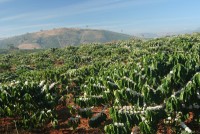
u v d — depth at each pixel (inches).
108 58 1353.3
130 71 383.9
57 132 458.9
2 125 484.1
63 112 538.9
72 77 703.7
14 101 443.5
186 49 951.6
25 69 1423.5
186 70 350.6
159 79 371.9
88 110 418.9
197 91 344.2
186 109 345.7
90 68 724.0
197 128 383.9
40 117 431.5
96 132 442.0
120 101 368.2
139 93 358.0
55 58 1859.0
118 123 328.8
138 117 331.6
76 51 2047.2
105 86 406.0
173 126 351.6
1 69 1620.3
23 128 457.1
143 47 1571.1
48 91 491.8
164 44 1496.1
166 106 329.7
